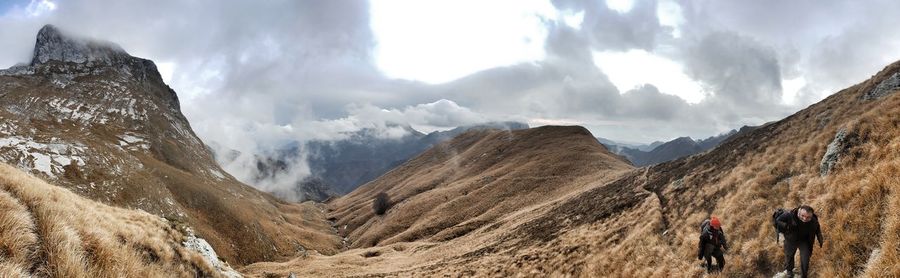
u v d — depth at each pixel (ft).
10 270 20.94
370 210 652.89
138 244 42.63
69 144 341.41
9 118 342.85
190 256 52.19
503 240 204.85
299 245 469.98
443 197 498.28
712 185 102.99
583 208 184.96
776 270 49.93
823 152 69.72
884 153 50.85
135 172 373.61
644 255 84.02
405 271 207.21
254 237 421.18
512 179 442.50
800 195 62.18
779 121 131.54
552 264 117.08
